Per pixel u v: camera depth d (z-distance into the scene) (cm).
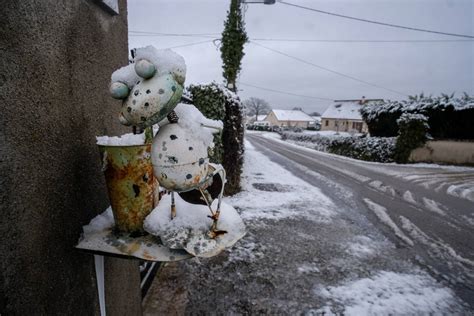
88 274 122
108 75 146
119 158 106
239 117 612
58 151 100
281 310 257
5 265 74
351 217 529
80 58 116
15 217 78
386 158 1407
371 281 314
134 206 110
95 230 116
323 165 1225
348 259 362
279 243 395
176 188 98
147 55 92
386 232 464
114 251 102
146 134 117
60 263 101
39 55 88
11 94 76
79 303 114
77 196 114
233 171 624
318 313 256
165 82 90
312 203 607
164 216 106
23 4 80
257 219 486
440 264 363
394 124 1565
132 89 94
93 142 129
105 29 141
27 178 83
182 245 98
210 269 316
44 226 91
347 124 4397
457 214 577
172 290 269
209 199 109
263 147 2009
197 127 100
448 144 1360
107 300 138
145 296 256
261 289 286
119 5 160
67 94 106
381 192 744
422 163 1361
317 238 421
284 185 770
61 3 100
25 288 82
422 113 1412
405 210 591
